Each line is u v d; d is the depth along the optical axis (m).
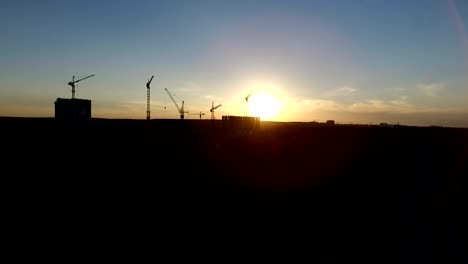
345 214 25.34
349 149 68.69
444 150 65.31
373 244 19.27
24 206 25.44
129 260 17.09
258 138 88.88
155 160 49.34
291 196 30.67
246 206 27.11
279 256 17.92
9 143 61.75
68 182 33.44
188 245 19.09
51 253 17.62
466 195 30.53
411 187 34.50
